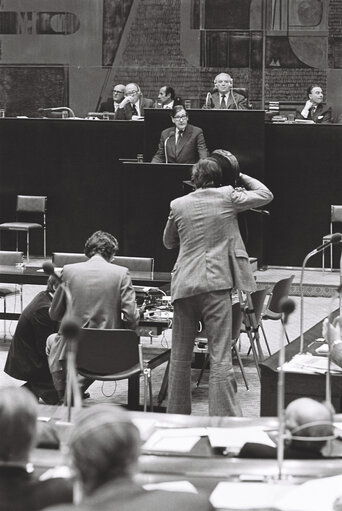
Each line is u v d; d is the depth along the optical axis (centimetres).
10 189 2220
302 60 2795
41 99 2919
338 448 578
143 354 1161
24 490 438
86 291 1091
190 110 2022
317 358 909
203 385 1339
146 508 386
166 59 2869
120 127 2150
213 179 1043
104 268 1100
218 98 2159
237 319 1172
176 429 622
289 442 572
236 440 594
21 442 436
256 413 1197
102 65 2897
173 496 400
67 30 2895
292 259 2098
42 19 2892
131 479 399
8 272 1534
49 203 2206
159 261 1962
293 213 2088
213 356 1025
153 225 1958
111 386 1342
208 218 1024
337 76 2784
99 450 393
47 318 1209
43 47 2900
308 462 553
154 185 1952
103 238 1118
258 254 2055
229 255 1031
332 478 529
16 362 1223
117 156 2159
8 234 2228
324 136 2056
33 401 446
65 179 2189
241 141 2011
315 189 2072
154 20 2864
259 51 2814
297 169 2073
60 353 1088
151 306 1265
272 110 2317
